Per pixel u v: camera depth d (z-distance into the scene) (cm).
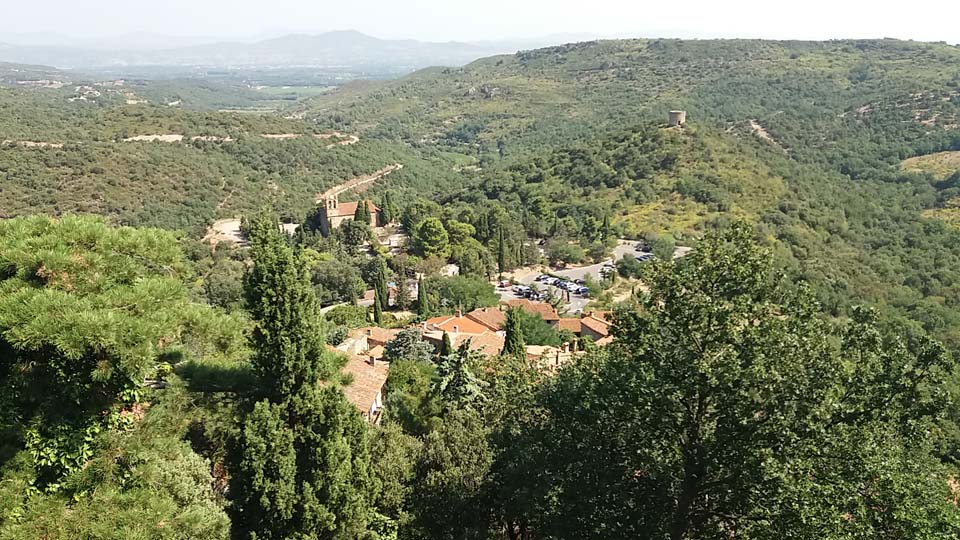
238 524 1488
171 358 1489
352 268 8056
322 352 1577
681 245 8950
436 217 9500
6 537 911
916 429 1513
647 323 1498
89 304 996
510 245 9069
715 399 1401
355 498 1532
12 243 1084
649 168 11719
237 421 1466
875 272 7831
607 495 1516
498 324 5678
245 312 1580
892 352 1505
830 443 1327
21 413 1035
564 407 1683
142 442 1193
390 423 2105
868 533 1309
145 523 1020
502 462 1830
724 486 1423
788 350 1326
